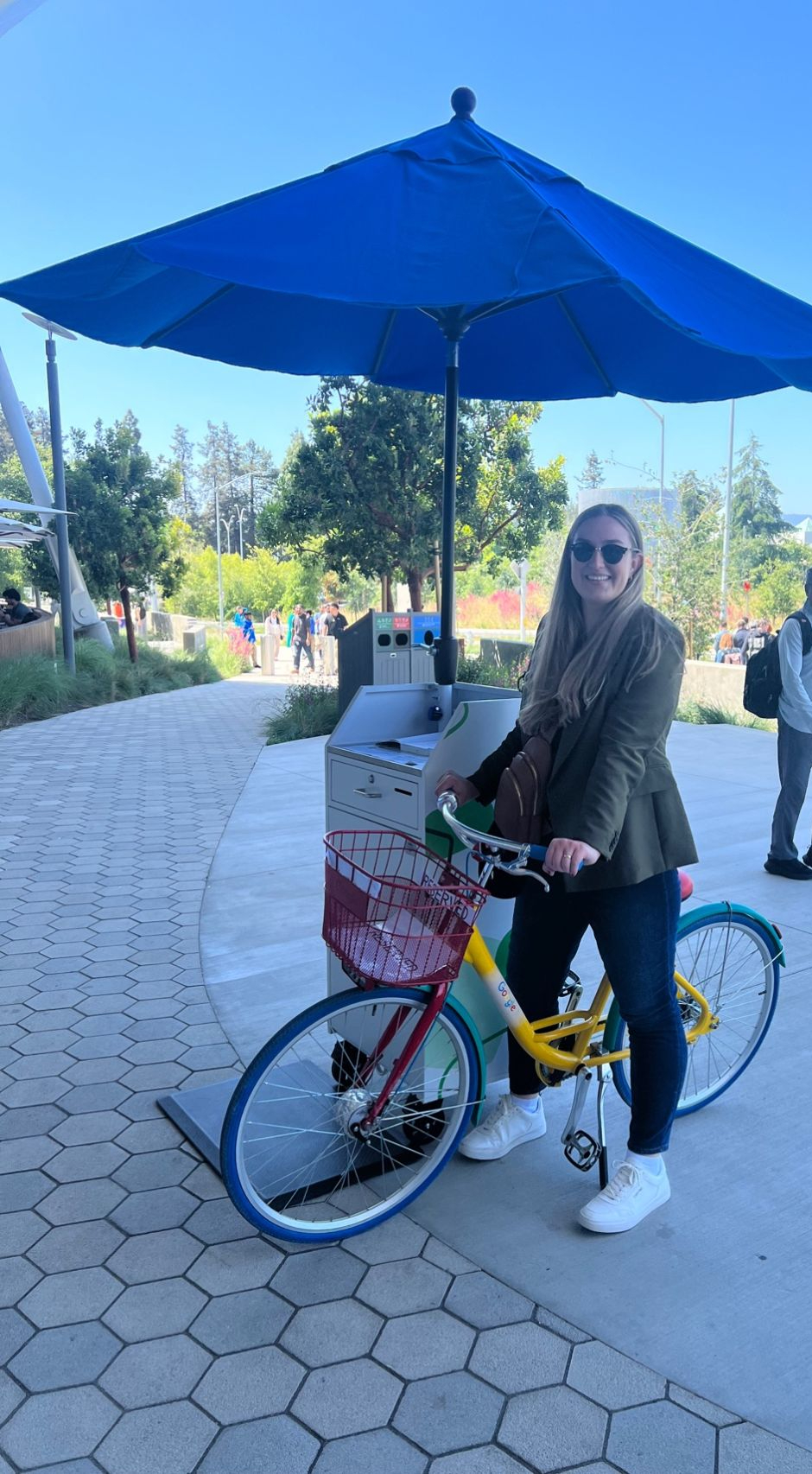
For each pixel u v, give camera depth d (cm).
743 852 580
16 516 2684
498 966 273
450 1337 201
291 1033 217
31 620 1672
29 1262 224
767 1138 281
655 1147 240
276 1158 262
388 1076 242
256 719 1289
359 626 458
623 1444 176
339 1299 213
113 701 1547
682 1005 274
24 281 203
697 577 1898
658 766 221
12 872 546
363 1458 174
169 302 268
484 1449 175
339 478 1353
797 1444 176
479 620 3662
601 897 227
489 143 220
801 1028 353
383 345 338
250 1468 172
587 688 217
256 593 4962
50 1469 171
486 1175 260
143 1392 188
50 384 1531
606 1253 228
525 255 179
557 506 1520
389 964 212
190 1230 237
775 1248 231
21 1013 360
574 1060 247
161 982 389
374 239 186
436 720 304
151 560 1984
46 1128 282
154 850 595
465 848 261
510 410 1448
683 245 228
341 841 254
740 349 191
